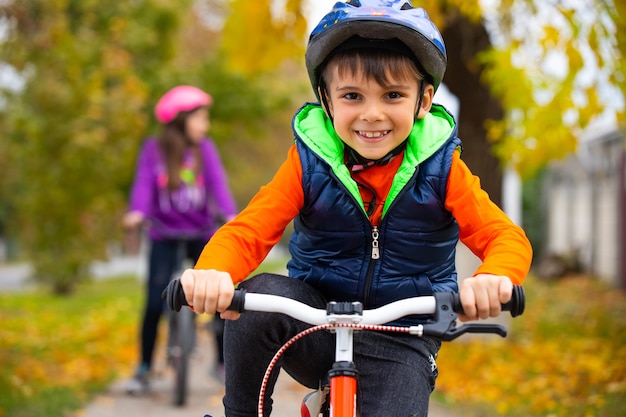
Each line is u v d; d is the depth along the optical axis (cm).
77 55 1361
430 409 539
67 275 1412
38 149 1344
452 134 251
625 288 1448
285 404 562
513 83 595
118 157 1374
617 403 508
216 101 1988
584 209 1881
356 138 243
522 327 929
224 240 234
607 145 1522
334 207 246
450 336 203
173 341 570
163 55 1969
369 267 252
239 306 211
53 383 591
